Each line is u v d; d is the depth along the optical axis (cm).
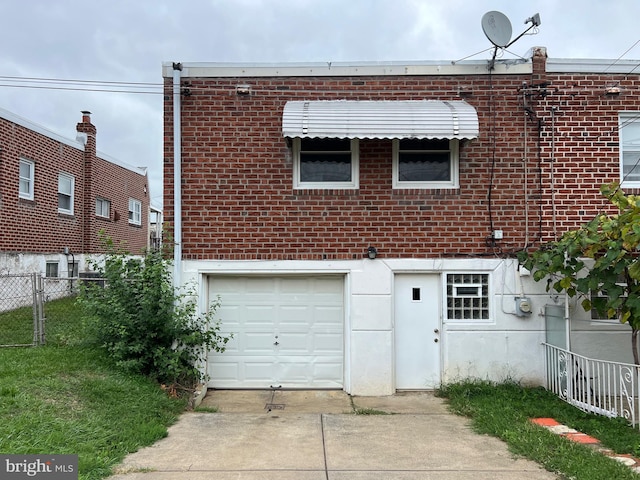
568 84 891
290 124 793
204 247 881
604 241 745
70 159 1658
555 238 880
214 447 587
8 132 1302
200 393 820
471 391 835
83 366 756
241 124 886
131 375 776
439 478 503
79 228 1717
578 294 870
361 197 883
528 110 884
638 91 894
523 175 886
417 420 721
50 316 1135
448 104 848
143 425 621
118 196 2053
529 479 502
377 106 837
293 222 883
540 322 882
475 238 884
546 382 863
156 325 802
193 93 884
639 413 644
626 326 869
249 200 883
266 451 576
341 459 553
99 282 1034
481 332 880
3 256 1264
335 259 884
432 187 889
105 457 516
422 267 881
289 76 891
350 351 881
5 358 769
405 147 895
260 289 912
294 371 911
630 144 901
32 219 1417
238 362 910
